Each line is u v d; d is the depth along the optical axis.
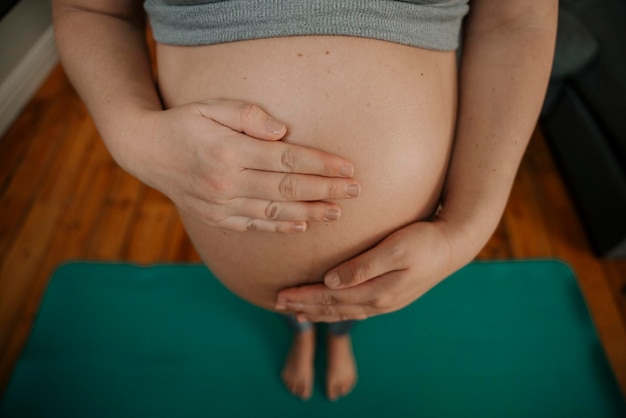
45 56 1.61
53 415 0.90
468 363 0.98
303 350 0.90
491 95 0.48
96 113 0.46
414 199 0.48
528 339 1.01
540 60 0.46
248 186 0.39
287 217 0.42
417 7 0.41
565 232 1.26
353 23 0.40
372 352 0.99
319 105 0.42
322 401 0.93
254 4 0.39
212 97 0.44
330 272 0.47
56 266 1.17
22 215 1.26
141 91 0.47
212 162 0.38
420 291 0.49
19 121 1.48
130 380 0.95
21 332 1.06
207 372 0.96
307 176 0.39
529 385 0.95
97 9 0.49
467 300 1.07
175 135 0.39
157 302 1.06
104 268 1.11
